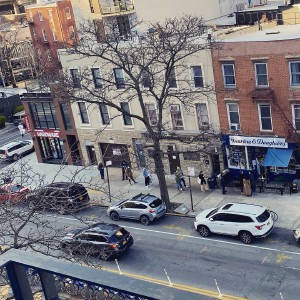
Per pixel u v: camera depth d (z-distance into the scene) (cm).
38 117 4403
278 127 3161
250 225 2514
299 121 3106
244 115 3269
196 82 3409
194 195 3316
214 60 3253
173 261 2494
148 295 384
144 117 3009
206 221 2667
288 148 3156
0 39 8081
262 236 2512
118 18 4675
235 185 3353
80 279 432
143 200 2984
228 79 3262
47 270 457
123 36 4378
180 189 3416
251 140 3272
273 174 3288
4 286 924
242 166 3394
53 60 5812
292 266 2275
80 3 5312
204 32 3875
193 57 3334
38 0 6838
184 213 3034
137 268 2470
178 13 4728
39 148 4509
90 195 3544
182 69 3406
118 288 403
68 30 6278
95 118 4022
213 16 5012
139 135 3803
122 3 4600
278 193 3131
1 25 8956
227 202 3127
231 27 4034
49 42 6469
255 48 3072
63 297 654
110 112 3906
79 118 4119
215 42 3195
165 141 3638
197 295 371
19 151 4806
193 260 2473
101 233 2508
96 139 3900
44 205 1714
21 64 7888
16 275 484
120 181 3775
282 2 5434
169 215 3055
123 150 3966
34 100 4309
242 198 3153
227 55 3189
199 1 4875
